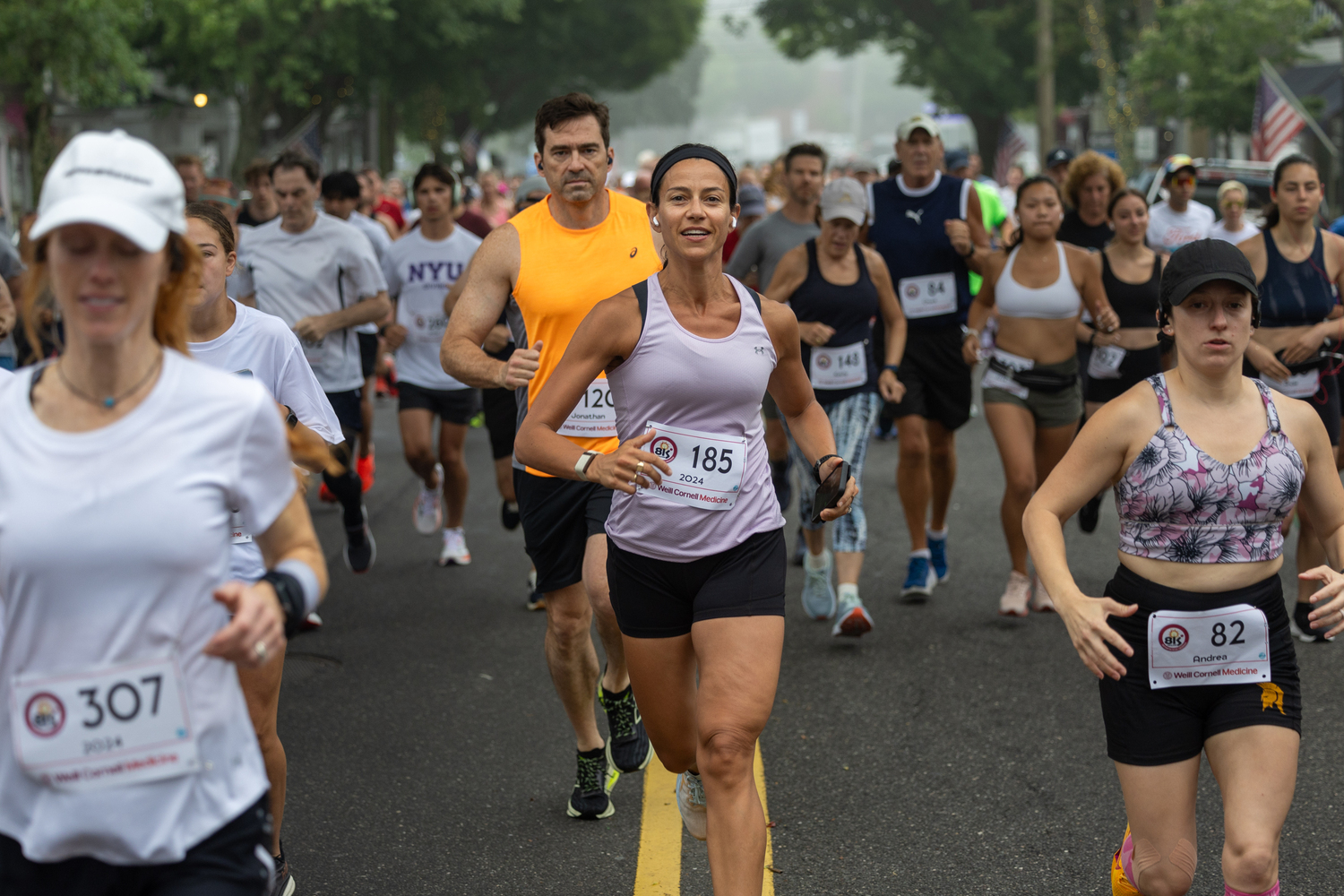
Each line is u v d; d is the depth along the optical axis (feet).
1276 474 15.34
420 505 41.01
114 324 10.63
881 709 26.91
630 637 17.22
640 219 22.31
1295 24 125.18
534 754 24.90
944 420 35.40
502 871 20.04
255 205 47.44
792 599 35.42
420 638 32.45
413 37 169.99
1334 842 20.67
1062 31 160.04
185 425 10.93
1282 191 31.83
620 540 16.98
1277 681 15.28
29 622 10.86
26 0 89.81
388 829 21.59
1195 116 126.82
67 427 10.87
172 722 10.96
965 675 28.91
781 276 32.01
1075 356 32.71
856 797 22.66
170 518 10.77
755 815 15.74
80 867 11.13
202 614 11.07
